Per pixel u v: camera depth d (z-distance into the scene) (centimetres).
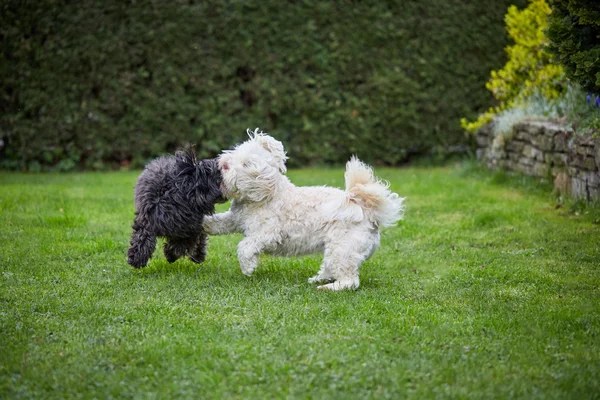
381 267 555
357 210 479
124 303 440
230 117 1162
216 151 1166
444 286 495
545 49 684
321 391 315
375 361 347
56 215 710
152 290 471
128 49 1105
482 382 325
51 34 1080
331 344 369
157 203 490
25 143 1107
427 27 1191
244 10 1135
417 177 1054
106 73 1105
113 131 1127
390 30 1182
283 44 1159
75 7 1078
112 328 393
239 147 505
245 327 396
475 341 379
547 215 720
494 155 1012
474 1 1191
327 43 1173
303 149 1195
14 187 905
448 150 1249
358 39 1179
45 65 1085
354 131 1202
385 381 325
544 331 394
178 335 382
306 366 341
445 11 1189
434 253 596
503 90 1030
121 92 1115
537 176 876
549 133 825
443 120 1222
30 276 498
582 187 732
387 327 400
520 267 540
